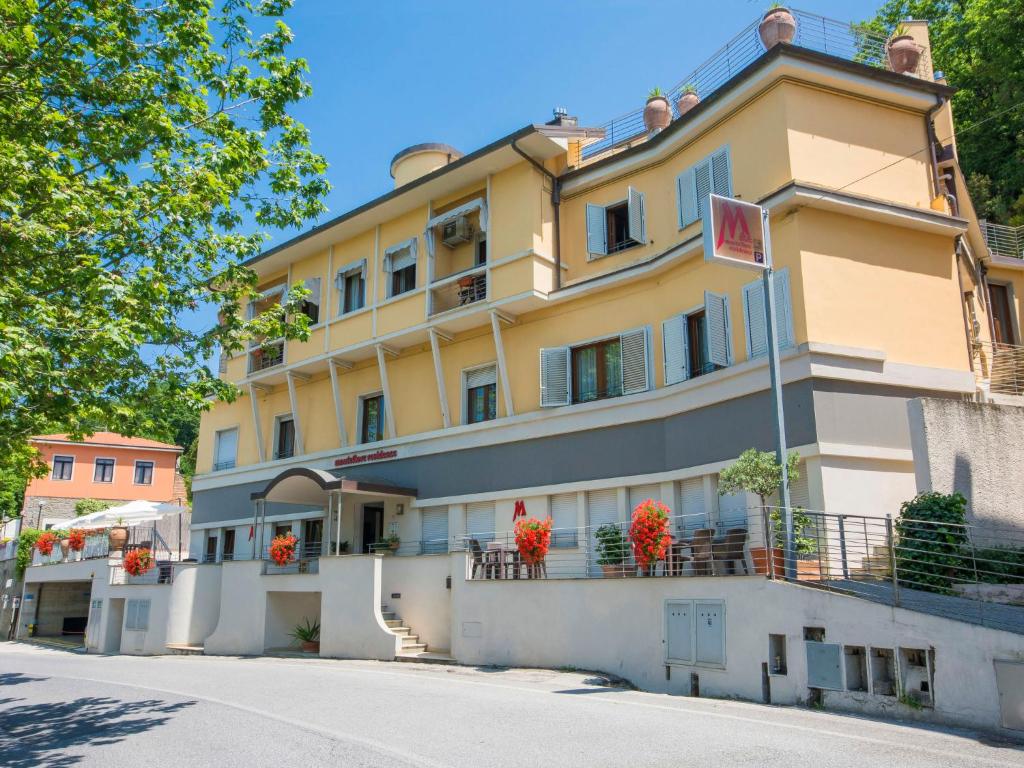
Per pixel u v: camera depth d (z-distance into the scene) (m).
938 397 16.34
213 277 12.60
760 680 11.30
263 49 12.88
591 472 19.33
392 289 24.19
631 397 18.77
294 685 14.00
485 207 21.67
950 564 11.85
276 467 27.53
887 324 16.23
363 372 25.62
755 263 13.01
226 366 29.66
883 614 10.01
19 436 11.78
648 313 19.27
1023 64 31.69
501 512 20.92
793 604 11.08
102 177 11.49
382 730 9.59
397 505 23.28
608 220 20.89
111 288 9.93
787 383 15.66
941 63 34.84
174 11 12.02
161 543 30.50
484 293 21.84
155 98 12.05
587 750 8.13
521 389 21.19
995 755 7.65
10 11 10.26
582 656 14.47
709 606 12.32
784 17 17.72
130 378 11.80
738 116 17.72
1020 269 25.06
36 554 36.62
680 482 17.89
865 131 17.23
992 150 33.88
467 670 15.55
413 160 26.91
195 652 23.19
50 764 8.77
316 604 22.55
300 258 27.41
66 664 21.16
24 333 9.13
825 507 14.66
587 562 18.45
